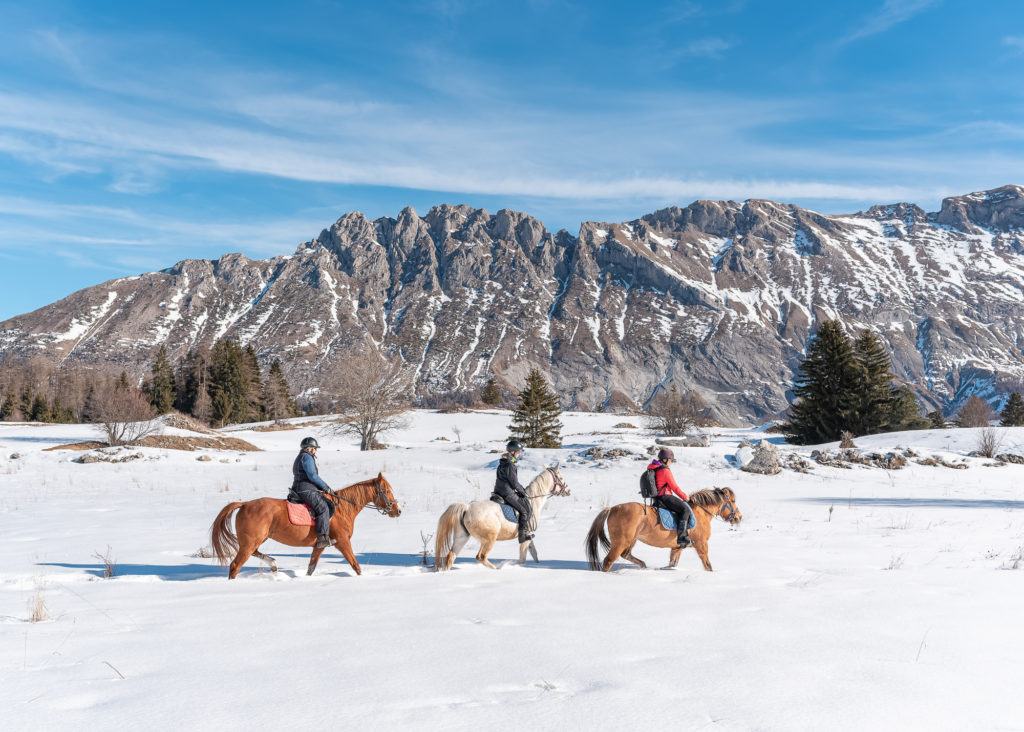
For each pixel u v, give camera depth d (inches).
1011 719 157.2
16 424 2522.1
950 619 255.9
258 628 246.4
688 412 2378.2
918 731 149.8
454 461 1462.8
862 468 1222.3
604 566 389.1
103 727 151.6
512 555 461.4
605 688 175.8
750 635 231.8
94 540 529.3
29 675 190.9
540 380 2193.7
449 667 194.5
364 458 1605.6
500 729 148.7
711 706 163.2
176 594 321.1
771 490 974.4
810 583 336.8
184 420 2193.7
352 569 399.5
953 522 640.4
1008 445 1422.2
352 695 171.3
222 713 159.3
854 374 1910.7
